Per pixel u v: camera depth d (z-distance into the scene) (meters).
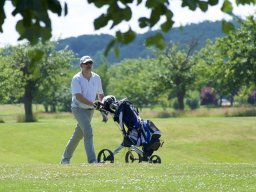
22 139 105.19
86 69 49.28
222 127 115.75
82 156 89.12
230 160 95.38
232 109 185.75
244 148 101.50
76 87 49.03
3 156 91.50
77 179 36.12
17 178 36.72
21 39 11.82
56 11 11.97
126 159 52.66
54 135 109.38
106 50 12.54
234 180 34.66
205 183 33.75
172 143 103.31
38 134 109.81
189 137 107.81
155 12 12.54
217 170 39.62
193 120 130.62
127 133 50.34
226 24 13.05
